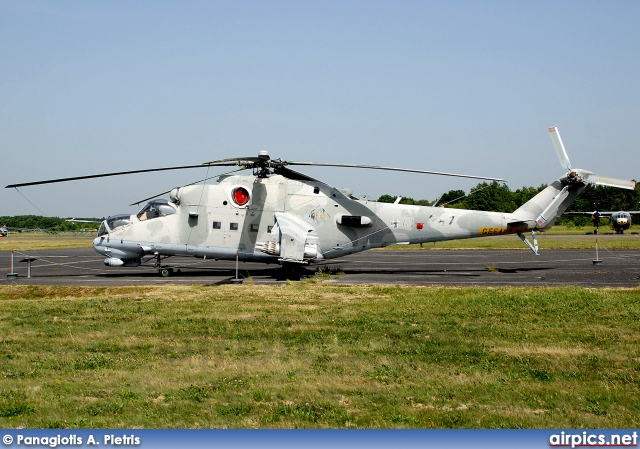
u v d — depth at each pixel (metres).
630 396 8.61
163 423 7.62
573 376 9.60
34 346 11.62
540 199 26.50
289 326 13.50
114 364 10.34
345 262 33.50
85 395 8.70
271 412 8.00
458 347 11.50
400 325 13.54
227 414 7.94
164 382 9.28
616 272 25.62
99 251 25.14
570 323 13.69
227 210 24.98
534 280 22.91
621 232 75.62
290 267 24.55
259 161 23.58
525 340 12.05
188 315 14.85
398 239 26.19
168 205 25.36
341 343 11.86
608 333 12.62
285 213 25.06
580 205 109.81
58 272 27.86
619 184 25.52
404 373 9.78
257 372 9.80
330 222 25.39
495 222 26.39
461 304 16.27
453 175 21.09
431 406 8.26
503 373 9.78
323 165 22.53
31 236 96.31
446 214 26.31
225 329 13.16
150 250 25.02
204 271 27.80
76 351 11.27
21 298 19.77
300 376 9.61
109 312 15.30
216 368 10.07
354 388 9.00
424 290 19.22
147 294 18.67
